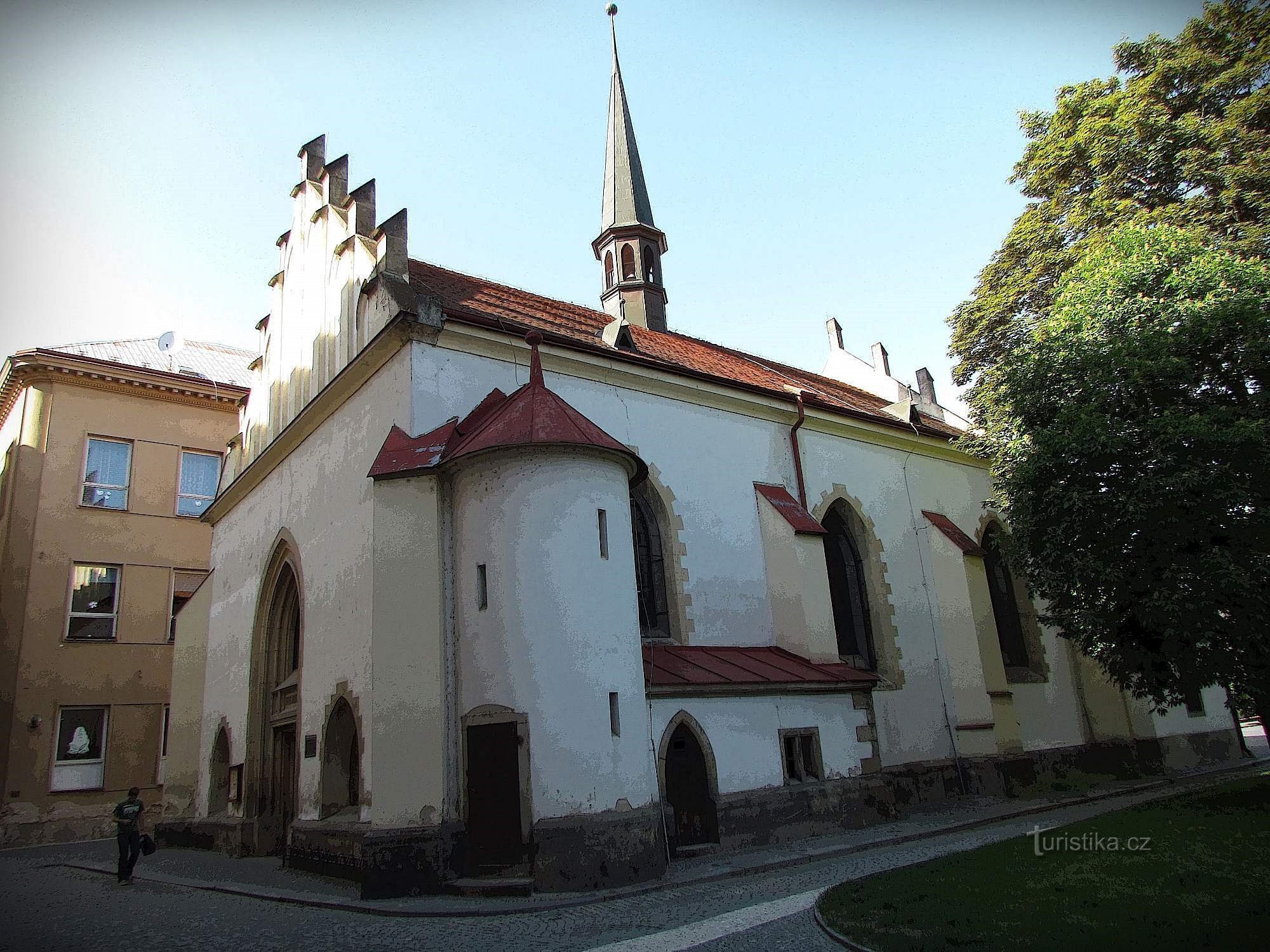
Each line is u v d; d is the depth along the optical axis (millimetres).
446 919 10531
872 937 7855
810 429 21766
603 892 11375
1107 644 16984
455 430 14547
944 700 21562
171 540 30016
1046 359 17656
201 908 12203
